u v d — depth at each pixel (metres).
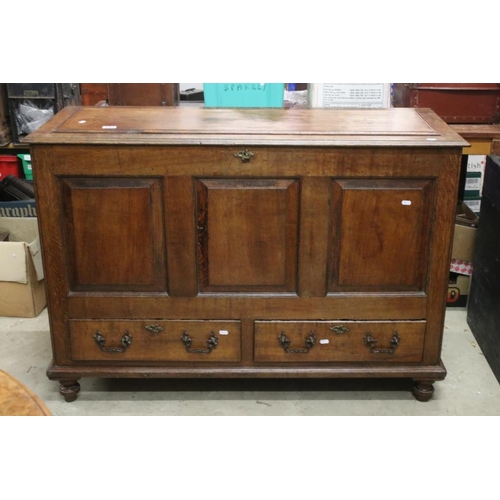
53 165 2.18
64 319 2.39
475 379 2.67
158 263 2.32
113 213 2.25
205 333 2.40
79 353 2.44
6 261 2.99
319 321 2.39
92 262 2.32
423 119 2.43
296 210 2.25
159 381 2.66
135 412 2.46
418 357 2.45
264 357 2.44
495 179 2.72
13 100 3.59
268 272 2.33
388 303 2.37
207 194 2.22
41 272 3.09
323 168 2.18
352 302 2.36
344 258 2.30
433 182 2.21
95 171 2.19
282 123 2.36
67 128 2.26
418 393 2.52
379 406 2.51
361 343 2.42
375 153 2.17
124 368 2.46
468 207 3.28
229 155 2.17
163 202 2.24
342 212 2.24
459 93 3.04
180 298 2.36
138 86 2.91
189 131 2.23
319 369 2.45
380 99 2.90
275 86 2.71
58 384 2.65
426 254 2.31
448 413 2.46
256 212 2.24
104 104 2.97
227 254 2.30
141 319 2.39
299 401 2.54
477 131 2.98
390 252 2.30
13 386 1.34
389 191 2.22
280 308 2.37
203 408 2.49
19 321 3.08
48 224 2.26
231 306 2.37
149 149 2.16
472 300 3.01
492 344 2.73
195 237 2.28
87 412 2.46
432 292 2.35
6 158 3.73
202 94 3.66
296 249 2.30
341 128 2.29
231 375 2.45
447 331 3.02
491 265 2.76
